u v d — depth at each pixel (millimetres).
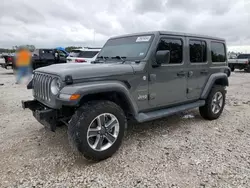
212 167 2748
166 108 3887
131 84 3199
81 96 2566
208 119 4750
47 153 3125
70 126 2734
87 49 12117
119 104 3260
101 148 2885
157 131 4055
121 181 2465
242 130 4125
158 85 3576
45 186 2371
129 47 3748
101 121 2850
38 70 3379
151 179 2498
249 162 2867
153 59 3430
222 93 4828
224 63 5043
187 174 2598
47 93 2967
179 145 3428
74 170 2688
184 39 3959
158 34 3537
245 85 10656
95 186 2375
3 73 15414
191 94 4238
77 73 2701
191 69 4129
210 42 4562
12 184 2393
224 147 3346
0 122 4488
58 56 16438
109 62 3695
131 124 4434
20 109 5539
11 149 3244
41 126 4254
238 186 2355
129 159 2971
